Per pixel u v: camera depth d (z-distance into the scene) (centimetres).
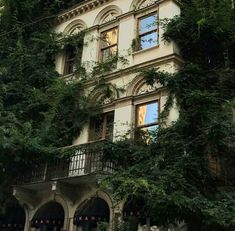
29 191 2044
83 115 2092
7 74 2261
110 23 2262
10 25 2464
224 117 1582
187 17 1906
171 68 1886
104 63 2130
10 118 2011
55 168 1930
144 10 2138
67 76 2292
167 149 1627
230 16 1870
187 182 1522
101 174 1697
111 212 1738
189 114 1648
